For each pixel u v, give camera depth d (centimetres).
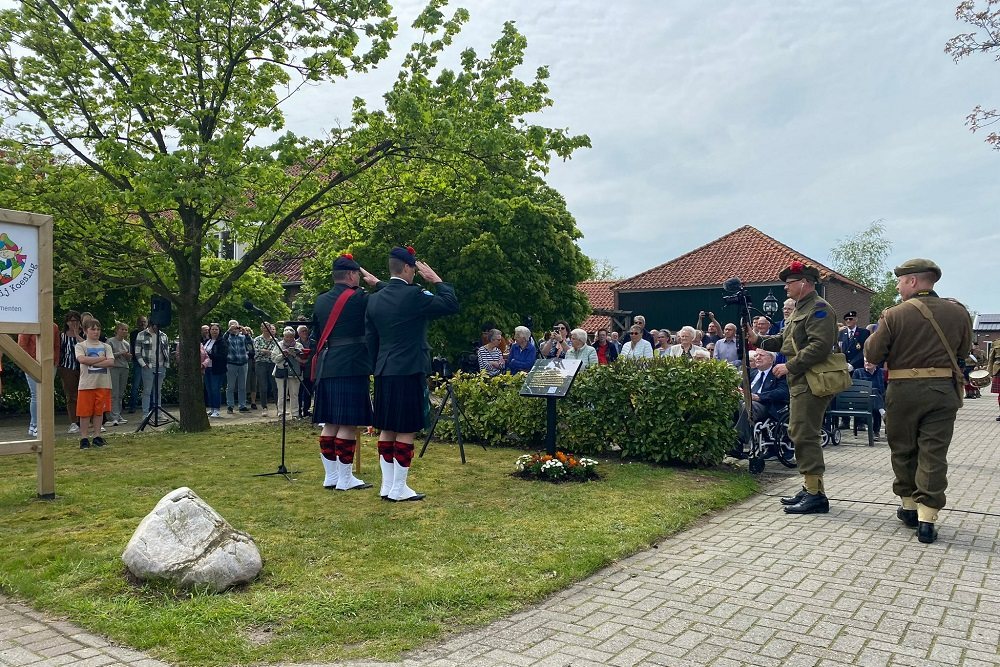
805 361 613
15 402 1447
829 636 355
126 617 366
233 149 1033
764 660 328
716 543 530
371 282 692
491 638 353
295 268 2712
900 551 505
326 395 664
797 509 629
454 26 1165
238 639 342
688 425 820
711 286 3303
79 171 1139
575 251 2439
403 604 386
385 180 1299
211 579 399
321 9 1129
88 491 661
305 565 447
